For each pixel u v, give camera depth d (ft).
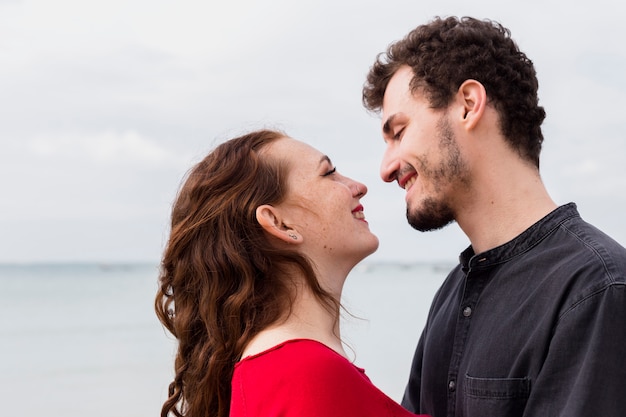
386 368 41.45
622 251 5.74
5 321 78.89
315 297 6.38
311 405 5.40
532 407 5.52
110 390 41.01
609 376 5.22
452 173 6.63
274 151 6.81
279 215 6.56
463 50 6.70
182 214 6.89
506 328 6.04
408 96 6.96
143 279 192.95
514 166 6.61
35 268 296.30
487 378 6.02
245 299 6.23
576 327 5.45
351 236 6.75
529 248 6.27
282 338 5.98
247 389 5.67
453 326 6.91
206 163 6.91
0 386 42.39
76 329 71.20
